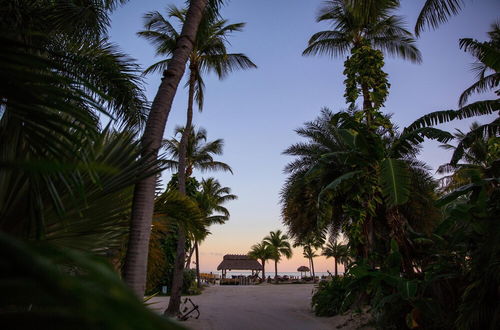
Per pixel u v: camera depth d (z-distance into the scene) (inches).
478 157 772.6
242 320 570.6
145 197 171.2
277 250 2657.5
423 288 342.6
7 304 22.9
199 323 537.3
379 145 394.9
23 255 19.2
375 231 538.0
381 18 672.4
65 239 121.0
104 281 21.0
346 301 411.8
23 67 57.7
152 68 791.1
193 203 222.7
